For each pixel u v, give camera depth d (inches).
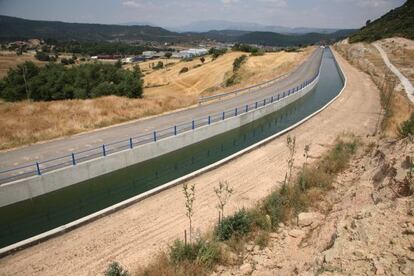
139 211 538.6
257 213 474.9
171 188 618.5
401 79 1638.8
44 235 465.4
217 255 382.3
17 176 607.2
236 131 1061.8
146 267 387.5
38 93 1763.0
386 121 954.1
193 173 663.8
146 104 1149.1
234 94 1473.9
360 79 1825.8
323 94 1679.4
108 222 508.7
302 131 959.0
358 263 257.0
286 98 1368.1
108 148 751.7
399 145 547.8
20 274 402.0
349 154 713.0
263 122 1190.3
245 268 357.1
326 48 5693.9
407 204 327.9
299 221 436.1
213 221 498.6
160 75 3786.9
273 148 824.3
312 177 583.2
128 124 953.5
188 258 384.5
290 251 375.6
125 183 715.4
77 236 474.3
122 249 441.1
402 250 260.2
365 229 296.5
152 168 792.9
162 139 804.6
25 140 783.1
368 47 3292.3
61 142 790.5
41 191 605.6
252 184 627.5
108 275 343.3
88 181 673.0
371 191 450.6
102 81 1791.3
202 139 924.6
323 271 257.4
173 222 502.6
